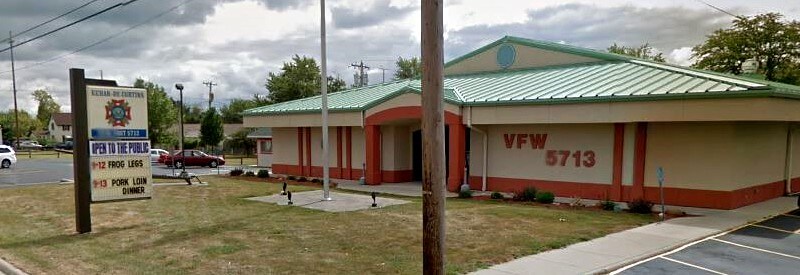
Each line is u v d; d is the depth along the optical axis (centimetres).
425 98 725
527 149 2003
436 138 723
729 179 1559
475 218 1391
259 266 916
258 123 3100
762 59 3972
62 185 2514
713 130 1586
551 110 1795
